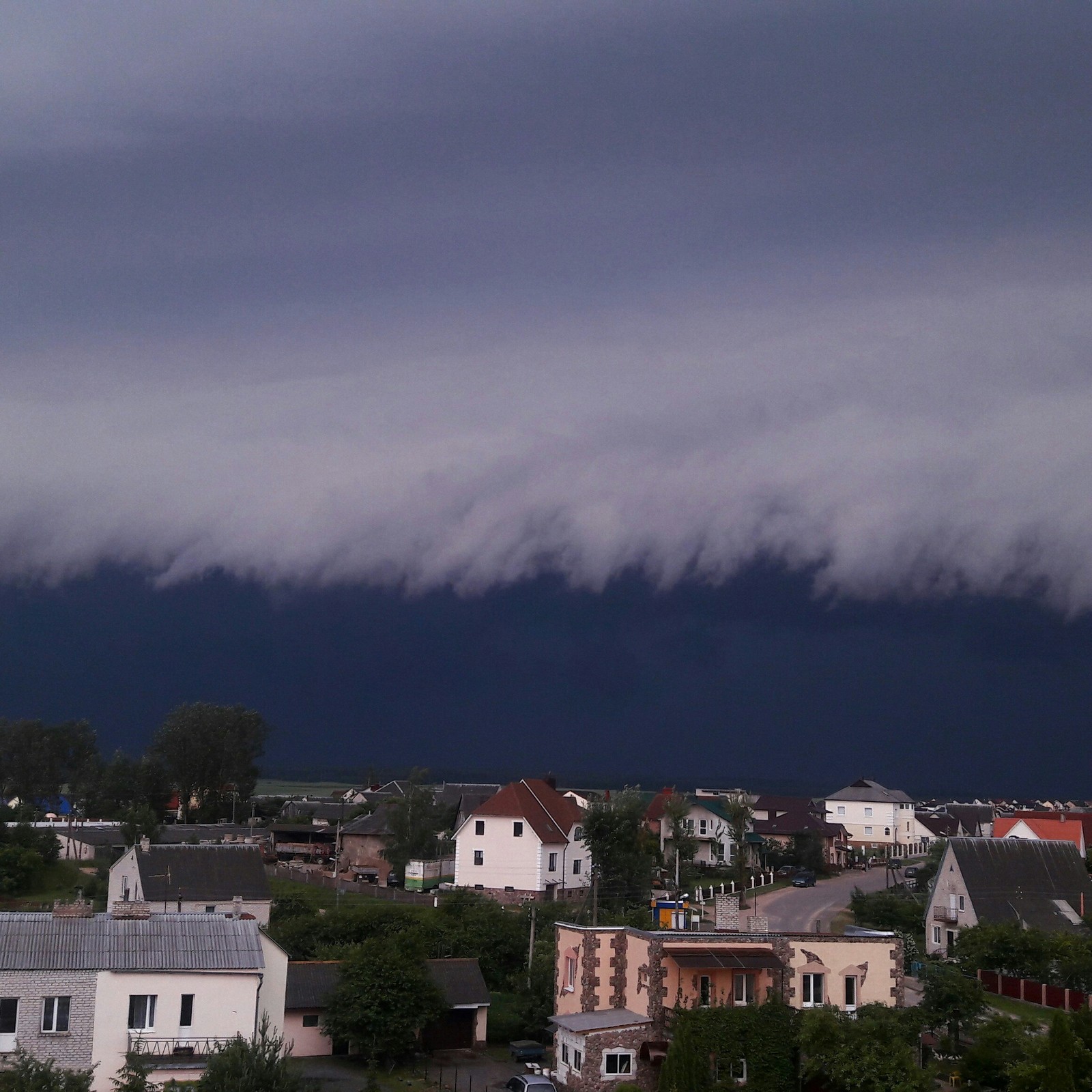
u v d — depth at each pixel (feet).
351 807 605.73
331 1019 194.70
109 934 154.30
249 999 152.15
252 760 597.11
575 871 364.58
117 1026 147.13
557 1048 172.04
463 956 249.34
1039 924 277.03
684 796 491.72
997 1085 159.02
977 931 245.04
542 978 218.59
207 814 566.77
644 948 165.89
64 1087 118.21
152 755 588.50
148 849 291.99
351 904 301.84
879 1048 149.38
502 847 352.69
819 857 471.62
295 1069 158.61
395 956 199.31
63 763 587.27
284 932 244.63
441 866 368.27
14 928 151.94
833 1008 159.53
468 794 533.96
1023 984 223.30
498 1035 214.07
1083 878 295.89
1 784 573.74
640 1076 160.25
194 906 278.46
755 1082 154.10
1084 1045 148.25
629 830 331.36
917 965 242.37
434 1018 197.26
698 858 471.21
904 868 474.08
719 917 181.68
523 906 294.05
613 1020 162.09
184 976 150.20
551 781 402.72
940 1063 169.17
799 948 165.99
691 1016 155.22
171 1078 144.87
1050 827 409.08
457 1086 180.45
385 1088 179.11
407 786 555.69
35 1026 144.77
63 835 411.54
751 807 521.24
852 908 336.49
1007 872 291.58
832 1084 155.84
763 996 162.91
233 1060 130.11
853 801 625.82
